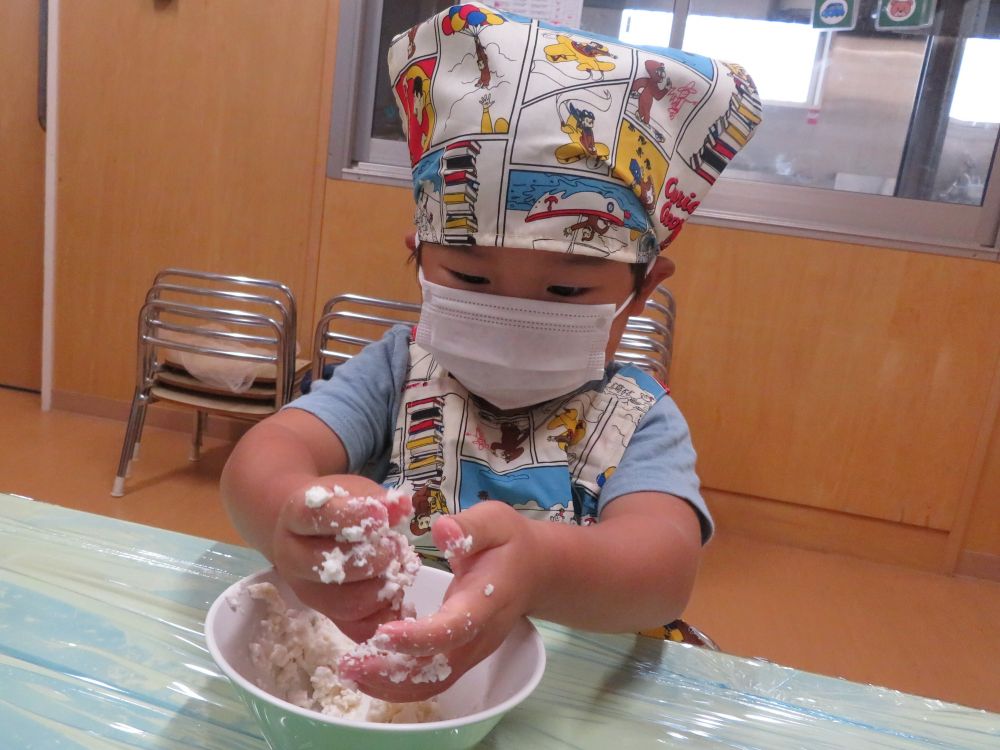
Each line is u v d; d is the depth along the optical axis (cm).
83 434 248
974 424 219
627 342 191
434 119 68
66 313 258
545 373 71
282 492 60
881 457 225
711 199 223
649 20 219
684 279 223
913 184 218
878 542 230
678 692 59
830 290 218
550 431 81
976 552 225
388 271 236
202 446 250
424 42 69
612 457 81
